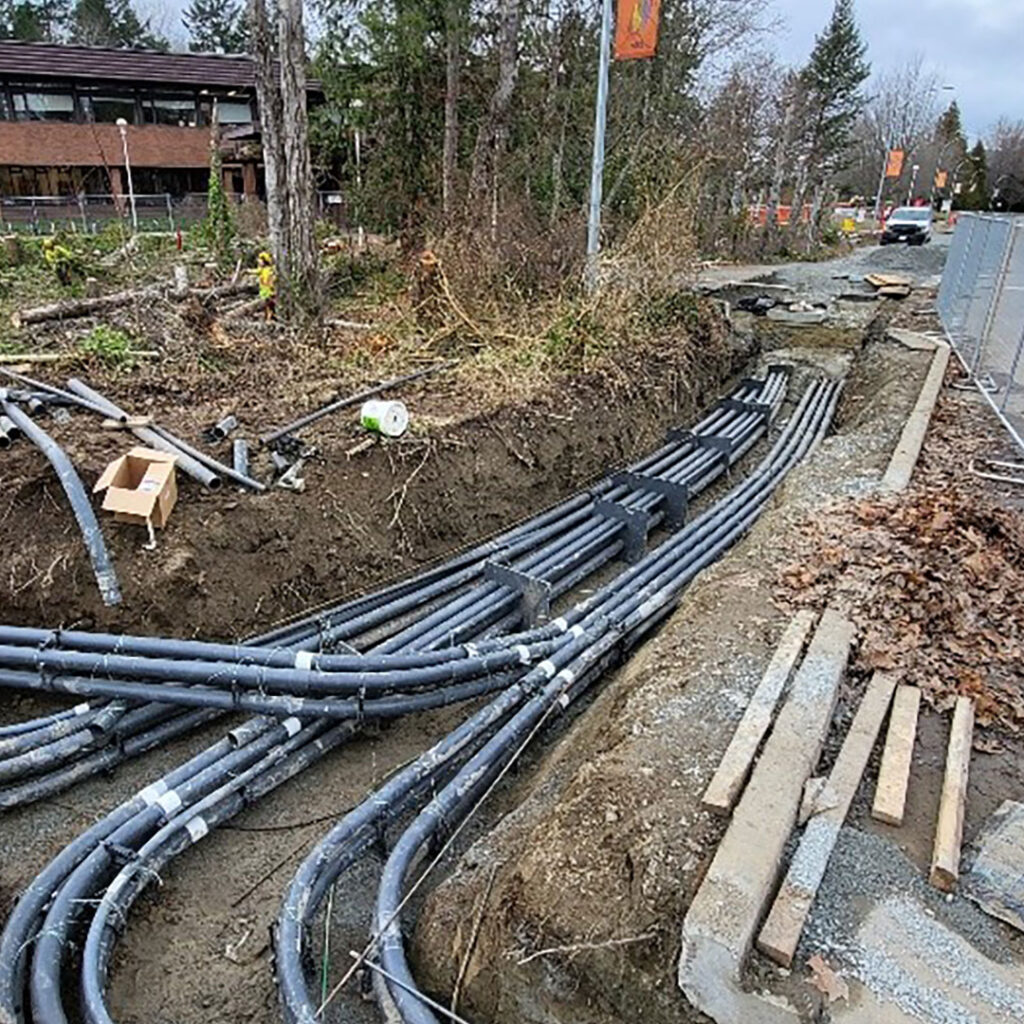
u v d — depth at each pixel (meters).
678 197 13.13
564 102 15.23
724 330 13.16
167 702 4.66
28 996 3.34
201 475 5.88
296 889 3.68
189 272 14.37
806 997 2.64
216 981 3.71
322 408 7.60
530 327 10.05
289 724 4.71
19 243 15.16
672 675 4.34
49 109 25.20
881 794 3.41
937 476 7.19
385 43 14.17
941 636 4.57
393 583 6.46
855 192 57.69
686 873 3.07
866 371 11.79
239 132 26.09
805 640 4.48
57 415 6.68
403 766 5.03
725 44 19.38
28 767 4.38
